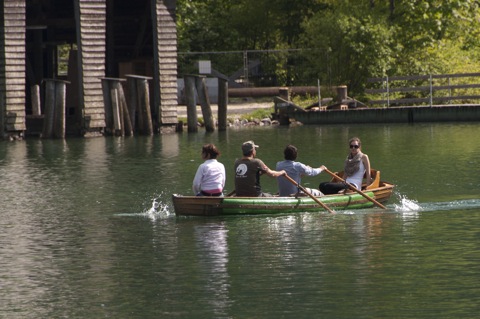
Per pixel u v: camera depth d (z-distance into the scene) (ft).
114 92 217.36
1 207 117.80
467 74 246.06
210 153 107.76
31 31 260.83
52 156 175.52
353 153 112.98
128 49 257.34
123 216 109.60
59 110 214.07
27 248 93.71
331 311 70.64
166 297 75.20
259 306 72.18
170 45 229.66
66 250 92.38
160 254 89.40
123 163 161.38
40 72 253.24
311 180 137.59
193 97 225.35
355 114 240.12
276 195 111.04
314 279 79.10
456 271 80.38
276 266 83.61
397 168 144.46
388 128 221.87
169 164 158.30
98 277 81.87
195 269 83.35
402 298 73.20
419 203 113.19
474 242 90.94
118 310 72.18
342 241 92.79
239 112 254.68
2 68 212.23
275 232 97.71
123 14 248.93
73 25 242.17
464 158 154.81
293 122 251.19
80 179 141.59
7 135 212.23
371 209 110.42
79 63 218.38
